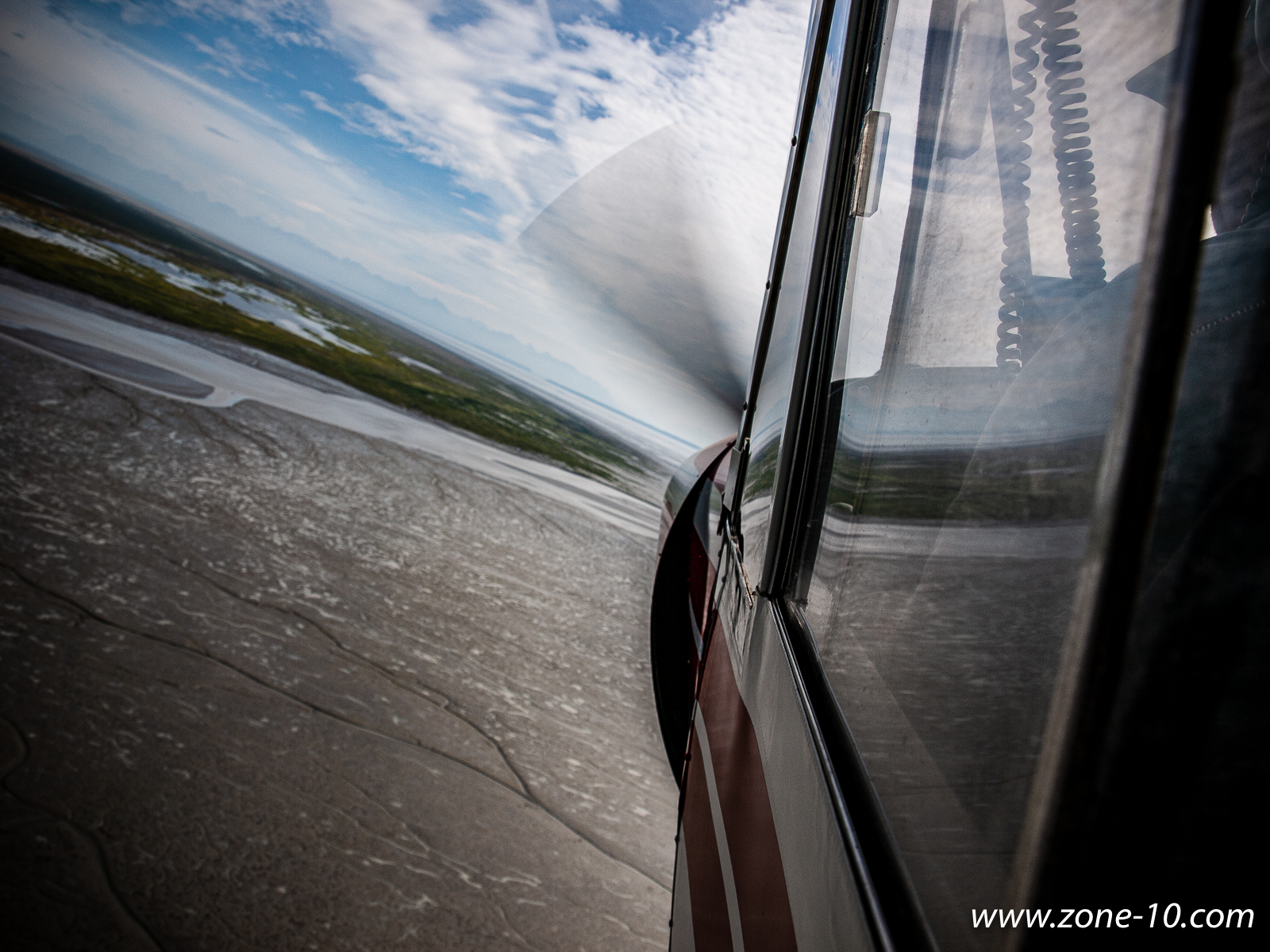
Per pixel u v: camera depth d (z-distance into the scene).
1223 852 0.39
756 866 0.90
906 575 0.70
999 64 0.67
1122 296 0.45
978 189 0.69
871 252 0.95
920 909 0.52
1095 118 0.51
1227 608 0.42
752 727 1.08
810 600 0.97
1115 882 0.38
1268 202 0.56
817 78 1.44
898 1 0.99
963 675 0.55
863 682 0.73
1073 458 0.47
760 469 1.40
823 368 1.05
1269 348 0.45
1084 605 0.36
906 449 0.76
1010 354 0.60
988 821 0.47
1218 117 0.34
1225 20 0.34
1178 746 0.40
